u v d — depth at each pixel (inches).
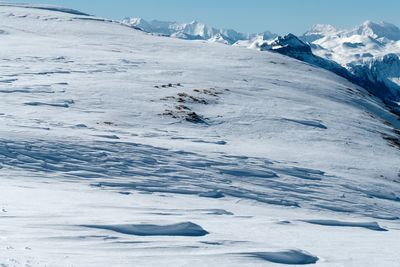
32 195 560.4
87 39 3412.9
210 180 869.2
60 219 425.1
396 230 701.9
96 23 4306.1
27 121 1184.8
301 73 3034.0
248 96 1966.0
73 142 970.1
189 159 992.9
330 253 423.2
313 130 1589.6
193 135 1349.7
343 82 3344.0
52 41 3102.9
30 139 936.9
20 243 332.2
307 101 2097.7
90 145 969.5
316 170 1081.4
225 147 1213.1
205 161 995.3
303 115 1782.7
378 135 1756.9
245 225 525.3
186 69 2404.0
